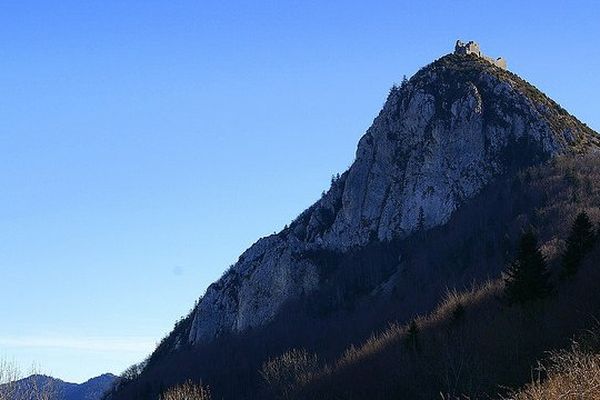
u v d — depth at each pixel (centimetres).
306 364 12194
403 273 18238
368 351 10975
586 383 2314
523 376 6322
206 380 15400
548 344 6619
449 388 6900
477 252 16212
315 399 10269
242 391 14138
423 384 8462
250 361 16350
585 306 6750
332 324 17638
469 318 9569
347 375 10350
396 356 9812
